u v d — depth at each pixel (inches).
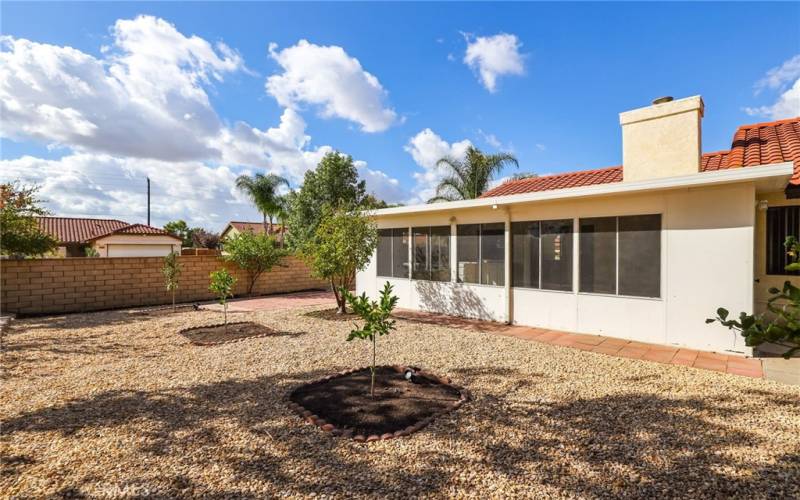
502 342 285.7
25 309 412.5
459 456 126.6
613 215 292.5
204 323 367.2
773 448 129.0
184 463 123.0
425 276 422.3
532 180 505.7
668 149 295.0
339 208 418.9
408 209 406.6
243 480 113.7
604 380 201.8
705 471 115.7
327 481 113.0
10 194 417.1
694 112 284.4
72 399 177.8
